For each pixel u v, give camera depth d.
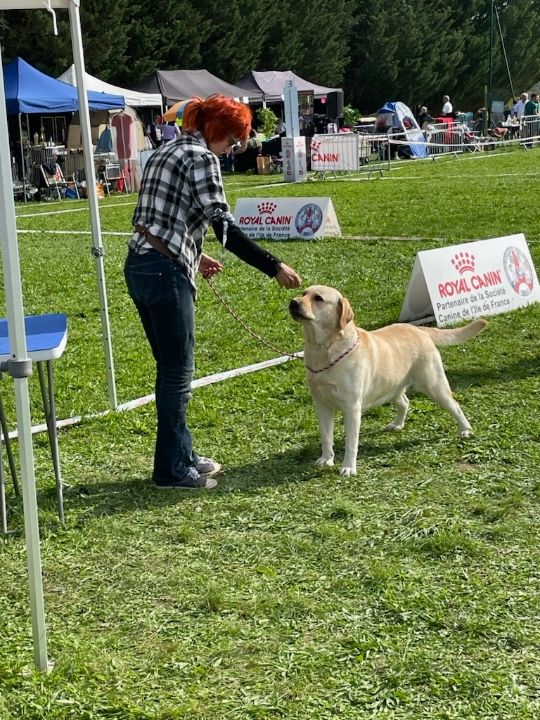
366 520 4.24
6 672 3.07
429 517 4.23
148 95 27.70
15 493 4.64
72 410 6.15
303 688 2.96
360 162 27.11
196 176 4.20
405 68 50.09
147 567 3.88
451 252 8.23
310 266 11.47
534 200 17.27
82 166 24.67
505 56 50.06
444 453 5.11
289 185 23.52
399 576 3.67
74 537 4.18
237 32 39.91
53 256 13.31
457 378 6.52
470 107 57.44
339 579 3.68
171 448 4.69
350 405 4.77
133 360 7.52
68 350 7.85
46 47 32.50
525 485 4.61
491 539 4.00
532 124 37.78
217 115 4.29
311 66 45.00
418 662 3.06
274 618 3.41
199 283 10.68
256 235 14.32
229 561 3.91
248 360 7.38
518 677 2.97
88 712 2.87
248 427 5.71
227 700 2.91
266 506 4.47
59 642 3.28
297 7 44.09
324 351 4.69
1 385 6.79
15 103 21.62
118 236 15.55
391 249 12.52
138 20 36.09
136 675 3.07
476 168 26.75
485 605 3.42
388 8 49.25
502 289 8.55
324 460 4.99
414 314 8.41
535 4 62.16
